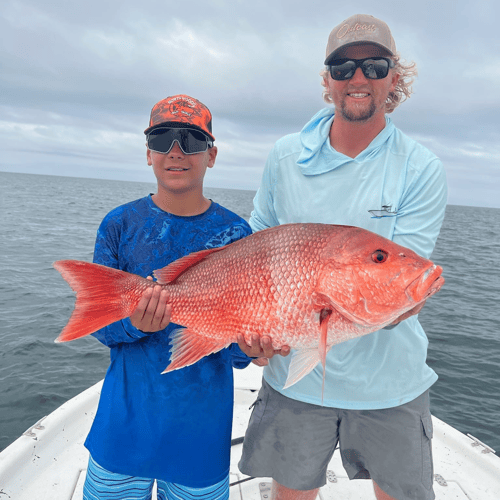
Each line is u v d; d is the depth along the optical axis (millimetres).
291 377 1720
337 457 3330
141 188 177500
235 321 1771
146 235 1999
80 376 6664
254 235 1789
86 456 3043
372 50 2047
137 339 1910
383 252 1665
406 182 2180
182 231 2012
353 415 2285
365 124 2154
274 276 1705
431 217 2193
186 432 1905
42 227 27484
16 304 10062
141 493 1975
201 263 1862
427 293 1639
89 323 1743
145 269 1988
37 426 3197
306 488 2373
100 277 1765
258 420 2457
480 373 7551
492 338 9617
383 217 2168
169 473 1889
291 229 1735
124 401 1915
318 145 2242
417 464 2250
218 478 1973
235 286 1763
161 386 1921
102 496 1909
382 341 2191
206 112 2035
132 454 1881
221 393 2004
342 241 1682
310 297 1676
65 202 56250
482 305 13234
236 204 76438
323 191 2256
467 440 3406
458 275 19562
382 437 2264
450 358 8219
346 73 2068
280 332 1717
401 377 2217
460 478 3057
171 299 1848
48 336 8141
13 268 14266
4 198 54188
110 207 53188
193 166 1960
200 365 1967
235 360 2236
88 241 22641
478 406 6363
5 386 6219
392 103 2461
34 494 2678
